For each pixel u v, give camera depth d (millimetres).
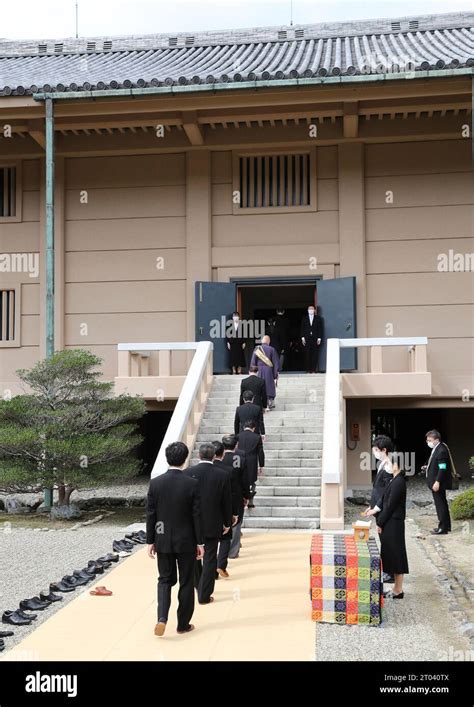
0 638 6750
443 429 21719
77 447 13438
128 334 19375
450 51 18719
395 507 8070
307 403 16234
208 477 8008
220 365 18641
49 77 19312
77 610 7703
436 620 7375
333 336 18453
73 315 19547
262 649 6422
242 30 24094
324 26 23938
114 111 17281
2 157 19719
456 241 18625
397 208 18875
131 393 16844
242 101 16891
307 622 7246
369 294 18812
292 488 13242
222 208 19453
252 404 12703
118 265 19531
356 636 6836
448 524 12109
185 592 6844
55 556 10672
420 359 16547
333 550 7359
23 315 19609
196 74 17562
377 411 23281
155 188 19578
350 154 18938
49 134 16281
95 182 19719
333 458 12703
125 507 16156
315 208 19078
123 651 6371
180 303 19297
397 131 18641
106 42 24094
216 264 19281
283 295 25516
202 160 19328
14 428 13805
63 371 14180
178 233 19453
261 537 11727
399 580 8188
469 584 8570
